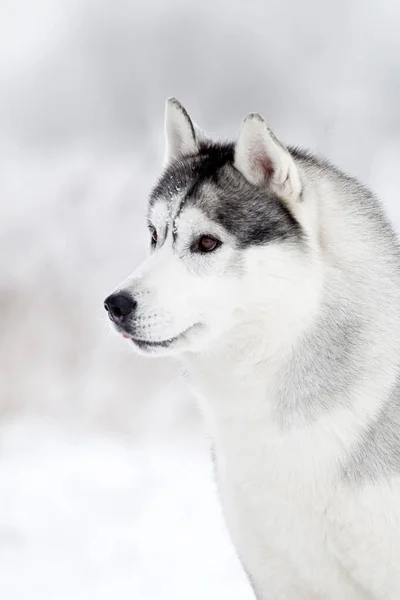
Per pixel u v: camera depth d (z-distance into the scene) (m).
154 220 6.98
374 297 6.49
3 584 9.06
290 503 6.44
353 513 6.25
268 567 6.76
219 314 6.46
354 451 6.27
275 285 6.36
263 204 6.55
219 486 7.02
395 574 6.27
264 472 6.49
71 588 8.98
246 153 6.67
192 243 6.56
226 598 8.77
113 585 9.09
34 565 9.62
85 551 10.09
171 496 12.41
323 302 6.38
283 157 6.46
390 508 6.20
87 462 14.71
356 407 6.30
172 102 7.50
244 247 6.43
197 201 6.66
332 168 7.14
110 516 11.43
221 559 9.88
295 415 6.34
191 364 6.75
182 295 6.42
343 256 6.53
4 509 11.62
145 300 6.36
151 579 9.26
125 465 14.49
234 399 6.57
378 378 6.36
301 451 6.33
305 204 6.52
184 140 7.55
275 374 6.42
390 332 6.47
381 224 6.83
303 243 6.40
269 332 6.41
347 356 6.36
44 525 10.99
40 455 15.32
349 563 6.39
